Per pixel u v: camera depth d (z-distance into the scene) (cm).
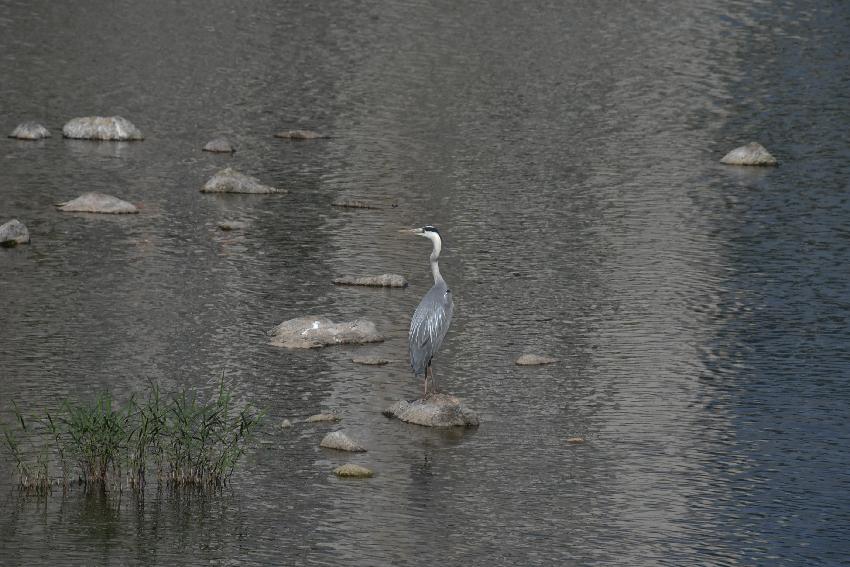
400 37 6038
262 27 6144
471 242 3131
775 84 5341
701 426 2034
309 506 1706
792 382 2233
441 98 4934
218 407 1900
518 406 2105
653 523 1688
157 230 3122
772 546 1628
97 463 1772
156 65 5300
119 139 4119
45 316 2441
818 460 1909
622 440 1973
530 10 6788
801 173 3959
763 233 3266
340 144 4188
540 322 2542
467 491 1772
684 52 5931
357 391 2141
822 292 2772
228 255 2934
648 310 2631
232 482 1780
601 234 3228
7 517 1638
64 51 5472
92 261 2831
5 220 3133
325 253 2991
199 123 4406
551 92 5103
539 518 1694
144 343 2312
